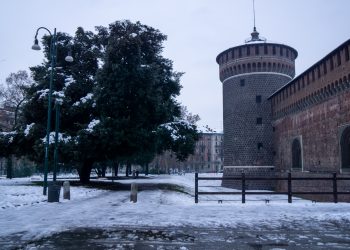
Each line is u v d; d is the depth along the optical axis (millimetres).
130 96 27812
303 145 37406
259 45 50125
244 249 8562
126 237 9805
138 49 27344
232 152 51156
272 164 48312
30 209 15008
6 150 32812
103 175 57344
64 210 14836
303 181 37375
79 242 9125
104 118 27000
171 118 36281
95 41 33750
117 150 29234
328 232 10781
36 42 22234
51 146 27141
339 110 29688
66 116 30266
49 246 8648
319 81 33000
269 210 15555
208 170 136625
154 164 106438
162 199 19656
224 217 13562
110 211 14758
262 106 49469
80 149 27156
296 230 11094
